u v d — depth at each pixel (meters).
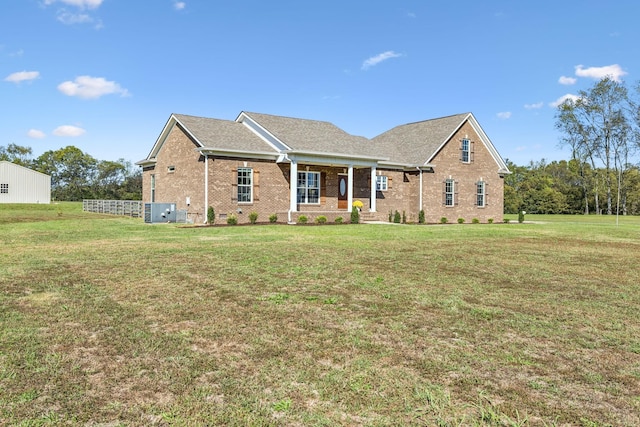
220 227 19.12
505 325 5.14
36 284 7.07
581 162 50.81
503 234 17.73
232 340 4.53
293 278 7.73
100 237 14.35
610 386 3.53
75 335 4.64
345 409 3.10
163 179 25.45
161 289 6.79
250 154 21.95
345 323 5.15
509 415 3.03
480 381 3.59
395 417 2.99
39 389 3.37
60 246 11.88
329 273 8.25
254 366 3.86
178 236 14.91
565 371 3.83
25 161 77.44
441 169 28.06
